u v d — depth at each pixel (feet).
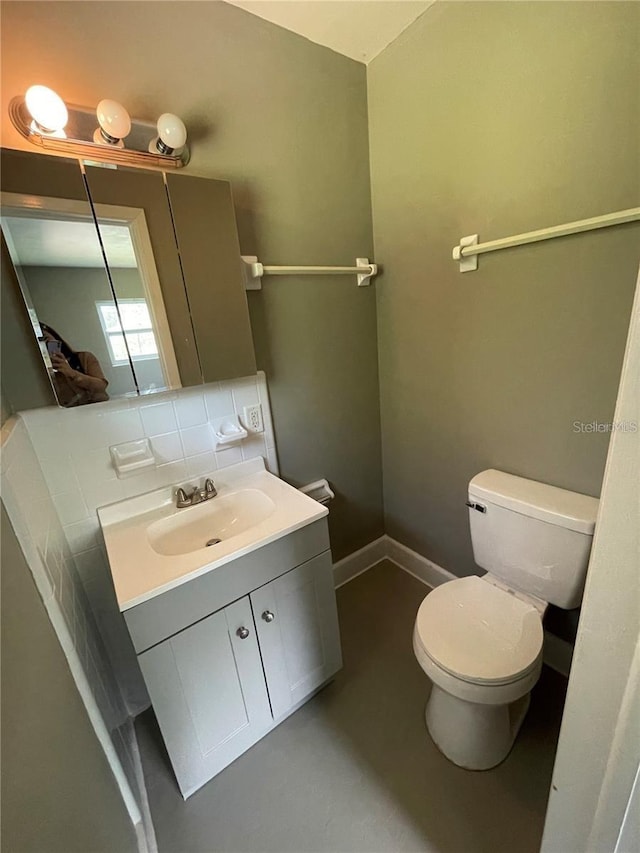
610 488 1.49
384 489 6.79
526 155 3.64
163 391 4.06
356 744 4.12
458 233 4.44
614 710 1.72
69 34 3.18
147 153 3.63
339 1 3.90
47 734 1.90
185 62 3.72
